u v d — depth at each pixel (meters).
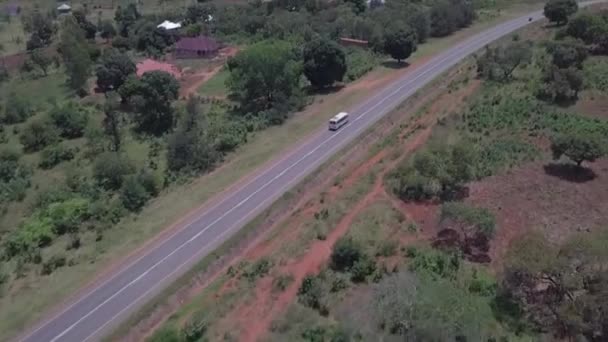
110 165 83.19
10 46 179.75
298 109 103.50
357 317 47.44
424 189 65.44
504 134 77.44
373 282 51.84
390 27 132.00
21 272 62.59
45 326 53.50
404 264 53.84
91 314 54.62
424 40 137.88
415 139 80.00
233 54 149.25
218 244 63.53
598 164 69.25
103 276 60.00
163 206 74.00
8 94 131.25
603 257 46.16
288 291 52.47
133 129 104.38
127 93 109.69
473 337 44.53
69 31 151.00
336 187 71.38
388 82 110.69
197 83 129.38
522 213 60.56
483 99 89.19
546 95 86.94
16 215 78.06
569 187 64.62
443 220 58.16
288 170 78.81
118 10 189.88
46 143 100.88
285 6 177.50
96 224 70.50
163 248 63.94
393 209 63.44
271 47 107.44
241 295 52.91
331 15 158.75
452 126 82.00
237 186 76.12
